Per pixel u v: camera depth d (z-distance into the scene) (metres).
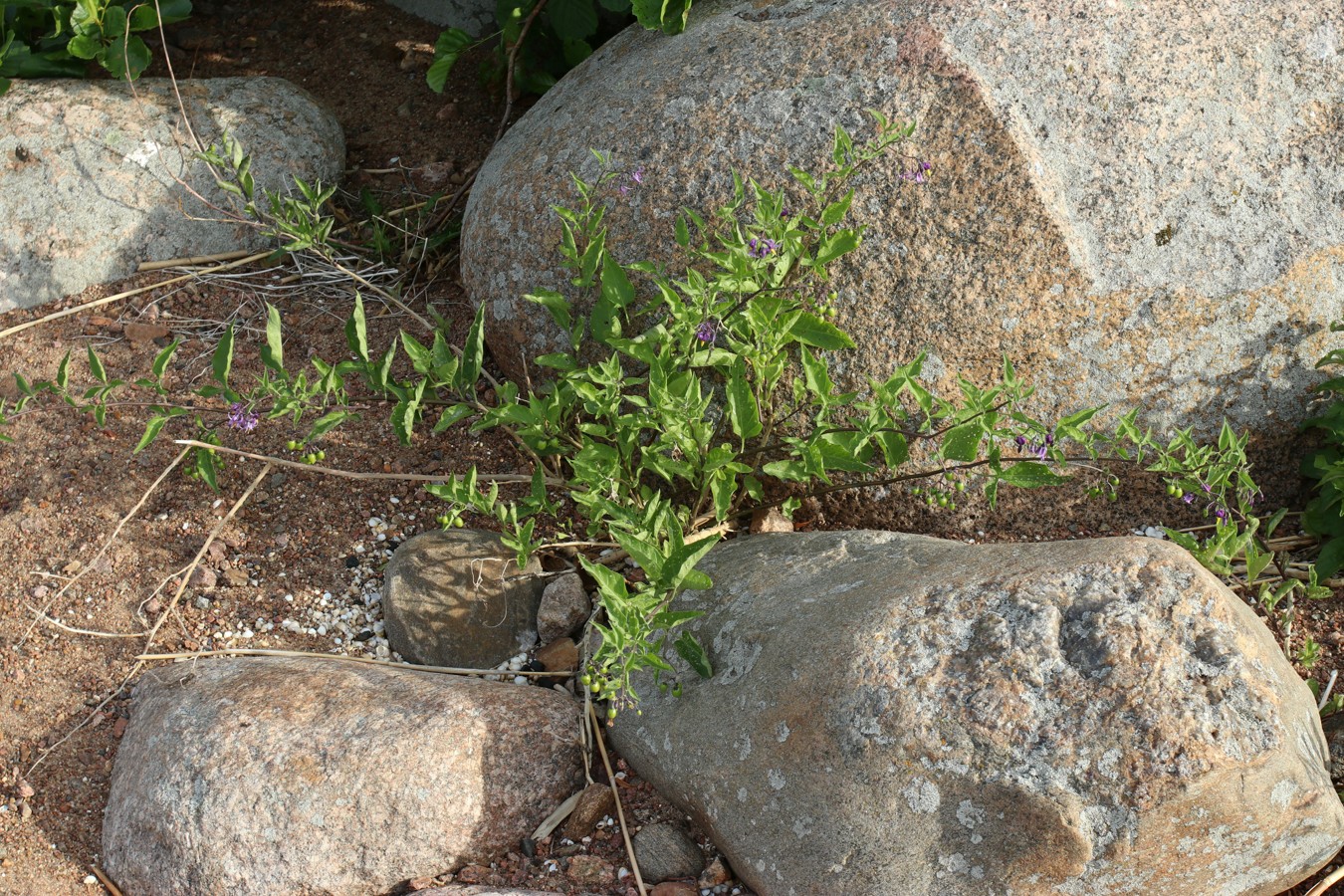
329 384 3.27
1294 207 3.44
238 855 2.81
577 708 3.15
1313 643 3.19
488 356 4.11
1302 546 3.51
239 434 3.81
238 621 3.43
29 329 4.18
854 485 3.33
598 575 2.76
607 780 3.07
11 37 4.57
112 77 4.88
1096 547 2.75
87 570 3.50
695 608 3.15
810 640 2.74
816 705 2.61
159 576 3.50
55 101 4.47
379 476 3.55
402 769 2.86
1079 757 2.39
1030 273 3.35
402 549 3.47
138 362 4.05
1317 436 3.50
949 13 3.54
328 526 3.65
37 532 3.58
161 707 3.12
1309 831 2.46
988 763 2.43
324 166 4.67
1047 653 2.51
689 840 2.90
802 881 2.56
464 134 5.00
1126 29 3.51
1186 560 2.64
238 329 4.18
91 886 2.95
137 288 4.32
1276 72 3.52
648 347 3.24
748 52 3.72
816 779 2.57
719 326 3.21
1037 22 3.50
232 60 5.31
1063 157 3.42
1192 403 3.42
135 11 4.63
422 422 3.88
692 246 3.52
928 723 2.48
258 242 4.52
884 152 3.41
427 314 4.23
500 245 3.88
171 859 2.86
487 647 3.39
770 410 3.39
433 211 4.59
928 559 2.98
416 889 2.84
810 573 3.08
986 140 3.40
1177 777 2.33
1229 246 3.40
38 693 3.28
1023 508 3.49
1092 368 3.39
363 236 4.57
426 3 5.46
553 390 3.34
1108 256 3.37
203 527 3.62
